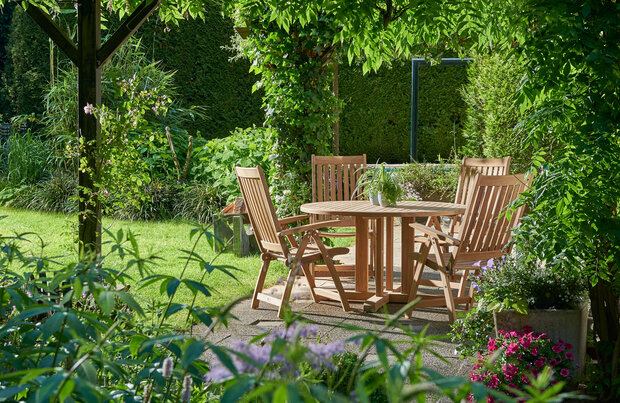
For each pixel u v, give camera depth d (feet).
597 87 9.10
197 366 5.07
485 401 2.80
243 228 21.72
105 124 15.11
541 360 9.52
